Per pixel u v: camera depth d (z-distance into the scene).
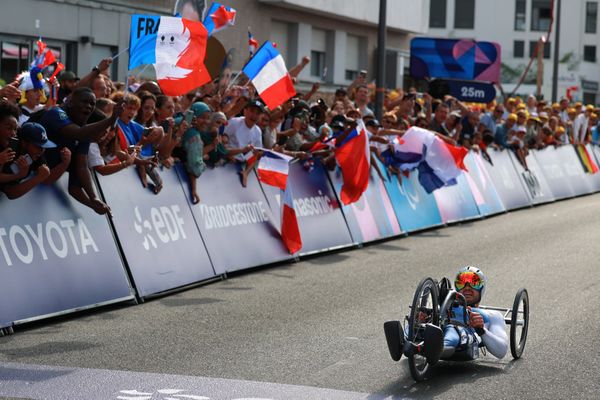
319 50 33.94
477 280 8.07
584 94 86.69
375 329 9.48
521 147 24.33
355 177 15.80
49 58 10.73
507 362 8.28
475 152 21.92
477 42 22.12
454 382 7.56
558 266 13.92
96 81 11.11
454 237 17.53
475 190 21.36
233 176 13.31
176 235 11.71
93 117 10.09
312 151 15.28
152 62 11.83
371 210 16.86
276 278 12.54
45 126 9.62
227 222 12.84
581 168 28.91
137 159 11.11
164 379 7.40
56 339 8.77
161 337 8.94
